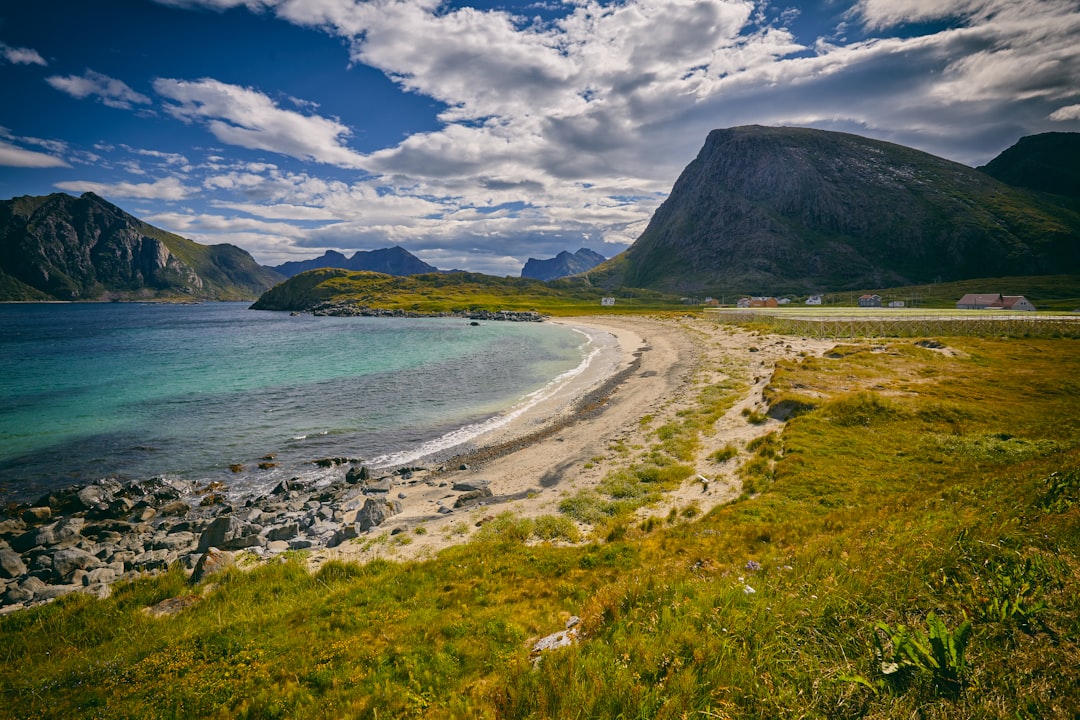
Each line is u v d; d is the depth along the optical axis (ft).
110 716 31.04
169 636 42.37
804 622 24.68
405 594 48.14
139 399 166.50
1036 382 131.54
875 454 77.92
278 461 112.57
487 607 43.52
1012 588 23.22
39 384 189.88
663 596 34.01
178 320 641.40
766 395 121.19
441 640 36.94
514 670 28.09
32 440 125.80
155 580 57.31
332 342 343.67
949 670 18.60
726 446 93.86
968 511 40.60
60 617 48.96
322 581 54.90
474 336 386.73
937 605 23.75
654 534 59.26
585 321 530.68
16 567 66.28
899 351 183.32
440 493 90.22
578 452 105.50
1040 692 17.37
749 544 48.47
